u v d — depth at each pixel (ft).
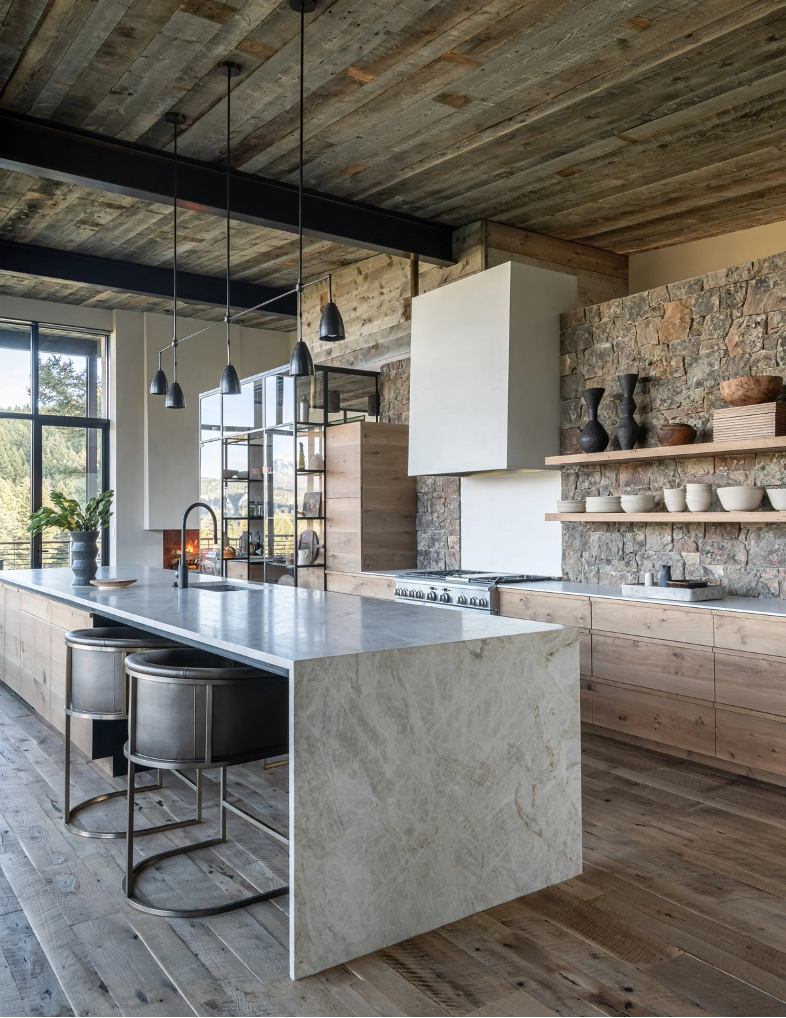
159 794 11.50
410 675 7.55
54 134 14.11
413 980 6.80
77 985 6.73
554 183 16.79
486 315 16.62
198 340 29.04
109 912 8.00
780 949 7.26
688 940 7.42
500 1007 6.41
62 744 14.02
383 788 7.34
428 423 18.15
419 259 19.30
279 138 14.71
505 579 16.37
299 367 12.30
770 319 12.95
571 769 8.77
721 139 14.75
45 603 14.61
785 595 12.77
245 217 16.48
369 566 20.13
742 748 11.62
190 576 16.33
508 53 11.95
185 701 7.80
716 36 11.50
